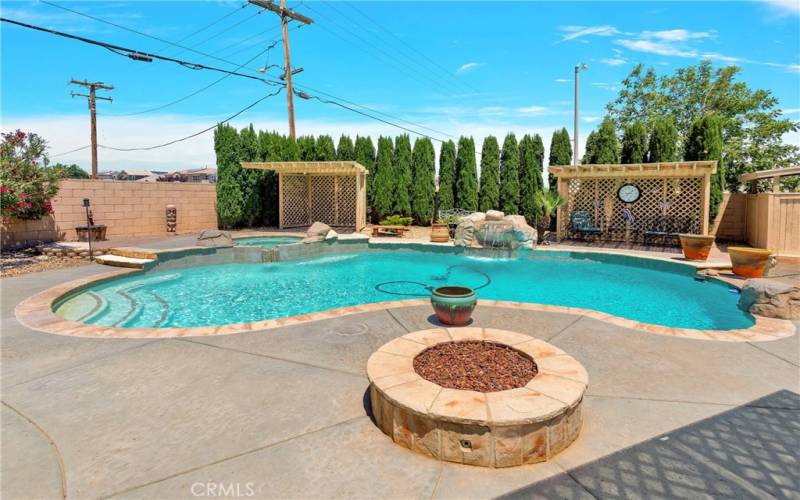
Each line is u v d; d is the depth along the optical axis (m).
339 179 17.66
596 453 2.54
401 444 2.62
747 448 2.57
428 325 5.17
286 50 17.53
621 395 3.29
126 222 14.08
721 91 19.09
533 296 8.04
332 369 3.83
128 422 2.90
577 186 14.40
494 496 2.17
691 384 3.49
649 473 2.34
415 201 17.41
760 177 11.54
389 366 3.14
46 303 6.16
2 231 11.14
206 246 11.23
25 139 10.13
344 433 2.77
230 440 2.68
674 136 13.58
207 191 16.80
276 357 4.12
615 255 11.04
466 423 2.39
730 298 7.19
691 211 12.96
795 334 4.79
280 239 14.54
